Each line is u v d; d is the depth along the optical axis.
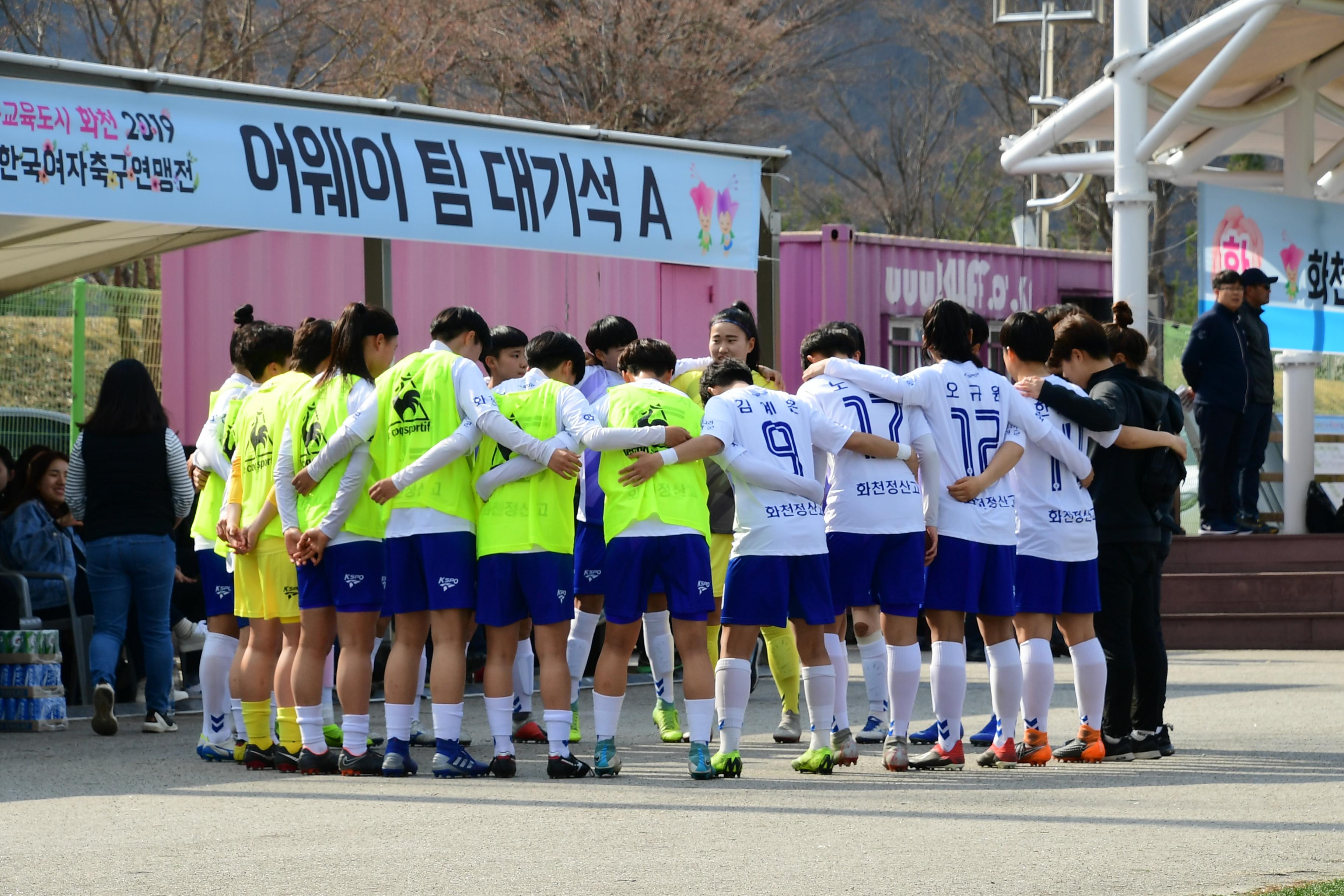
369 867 11.03
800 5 80.25
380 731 20.39
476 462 16.03
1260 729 19.30
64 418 33.44
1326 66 37.31
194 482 19.34
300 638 16.66
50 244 26.48
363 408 15.83
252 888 10.34
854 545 16.16
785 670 18.92
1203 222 32.72
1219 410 32.22
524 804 13.88
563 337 16.34
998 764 16.62
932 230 99.19
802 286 43.72
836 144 98.19
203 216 20.59
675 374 20.23
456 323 16.16
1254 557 32.28
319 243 29.73
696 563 15.46
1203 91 32.81
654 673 19.78
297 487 16.14
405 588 15.95
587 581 18.61
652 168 24.55
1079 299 51.59
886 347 44.88
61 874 10.87
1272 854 11.27
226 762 17.58
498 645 16.02
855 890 10.12
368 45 62.38
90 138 19.67
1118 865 10.88
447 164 22.59
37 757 18.00
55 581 22.98
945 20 89.56
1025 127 93.69
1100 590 17.02
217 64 58.16
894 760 16.28
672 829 12.48
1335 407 40.78
